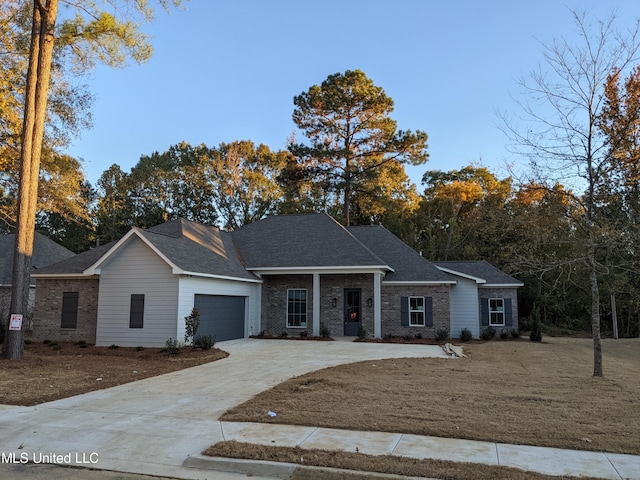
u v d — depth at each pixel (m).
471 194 44.81
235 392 10.09
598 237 11.74
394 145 40.31
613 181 11.94
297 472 5.58
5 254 29.73
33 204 15.10
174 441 6.81
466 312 25.31
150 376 12.17
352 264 22.31
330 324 23.66
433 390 9.84
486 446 6.38
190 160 52.09
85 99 21.84
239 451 6.13
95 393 10.03
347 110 40.56
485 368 13.22
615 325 29.47
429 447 6.33
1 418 8.01
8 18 18.92
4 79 18.98
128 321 17.72
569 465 5.70
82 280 19.70
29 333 23.92
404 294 23.48
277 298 24.25
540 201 12.84
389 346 19.30
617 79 11.85
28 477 5.60
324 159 40.19
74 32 16.36
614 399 9.05
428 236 42.22
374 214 45.44
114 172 48.50
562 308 32.53
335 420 7.55
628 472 5.49
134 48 16.56
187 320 16.97
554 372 12.62
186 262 18.14
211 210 49.47
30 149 15.06
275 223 26.66
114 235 47.34
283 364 14.02
